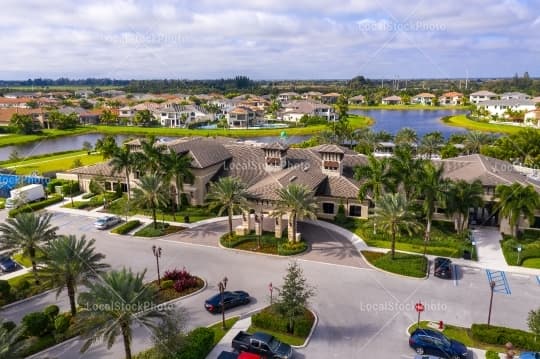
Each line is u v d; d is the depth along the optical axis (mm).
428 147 101438
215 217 61625
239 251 49781
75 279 33969
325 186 61281
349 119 192750
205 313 36469
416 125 178750
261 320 34062
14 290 39969
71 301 34750
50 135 156875
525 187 49938
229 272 44438
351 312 36375
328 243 51875
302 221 59469
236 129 168125
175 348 28234
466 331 33281
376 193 51688
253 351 30391
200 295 39719
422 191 50125
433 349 30234
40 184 73312
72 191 74375
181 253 49594
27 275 44625
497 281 41719
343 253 48844
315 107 194375
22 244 40562
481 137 98438
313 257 47906
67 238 35031
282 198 49250
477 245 50719
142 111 182750
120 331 27625
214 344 31891
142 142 63812
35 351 31406
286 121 196750
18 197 66562
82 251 35312
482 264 45406
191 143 70000
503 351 30703
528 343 30578
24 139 147750
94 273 34719
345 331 33656
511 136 87750
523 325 34062
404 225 45156
